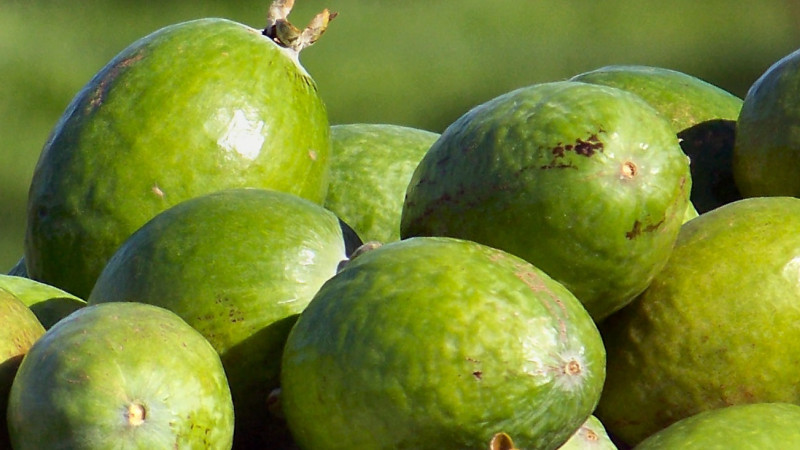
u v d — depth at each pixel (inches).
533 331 26.7
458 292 26.8
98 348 26.5
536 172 28.0
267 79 30.8
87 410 26.3
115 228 30.5
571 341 26.8
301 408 27.1
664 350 28.8
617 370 29.1
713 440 27.8
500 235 28.2
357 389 26.7
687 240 29.2
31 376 26.5
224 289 28.1
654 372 28.9
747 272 28.8
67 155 30.7
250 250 28.3
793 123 30.9
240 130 30.5
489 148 28.3
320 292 27.3
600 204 27.9
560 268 28.1
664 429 28.3
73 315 27.0
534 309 26.8
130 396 26.4
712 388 28.8
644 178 28.0
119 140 30.5
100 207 30.5
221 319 28.0
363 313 26.9
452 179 28.5
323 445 27.0
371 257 27.3
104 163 30.5
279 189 30.7
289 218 28.6
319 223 28.7
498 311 26.8
